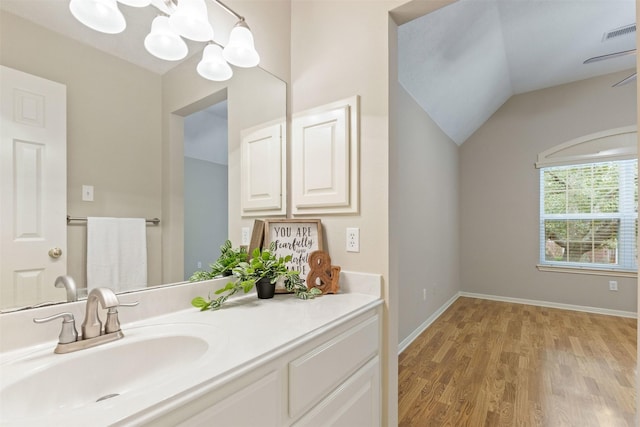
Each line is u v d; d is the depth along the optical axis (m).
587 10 2.61
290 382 0.81
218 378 0.63
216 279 1.27
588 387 2.09
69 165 0.91
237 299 1.28
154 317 1.05
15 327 0.77
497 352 2.66
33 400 0.66
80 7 0.94
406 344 2.84
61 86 0.90
